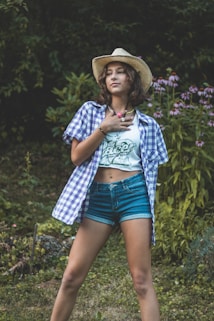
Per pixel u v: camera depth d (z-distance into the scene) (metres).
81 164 4.08
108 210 4.04
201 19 10.02
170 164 6.86
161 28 10.12
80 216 4.07
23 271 5.92
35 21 9.61
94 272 5.97
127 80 4.11
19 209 7.32
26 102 10.05
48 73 9.81
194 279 5.69
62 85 9.71
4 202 7.27
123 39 9.88
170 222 6.33
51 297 5.31
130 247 3.99
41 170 9.29
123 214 4.02
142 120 4.13
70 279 4.05
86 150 3.99
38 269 6.02
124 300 5.24
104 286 5.60
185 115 6.99
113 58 4.09
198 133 6.79
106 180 4.02
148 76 4.22
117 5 9.95
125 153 4.02
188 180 6.75
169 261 6.19
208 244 5.70
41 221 7.29
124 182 3.99
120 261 6.34
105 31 9.76
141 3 9.97
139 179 4.03
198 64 9.84
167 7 9.88
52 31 9.68
